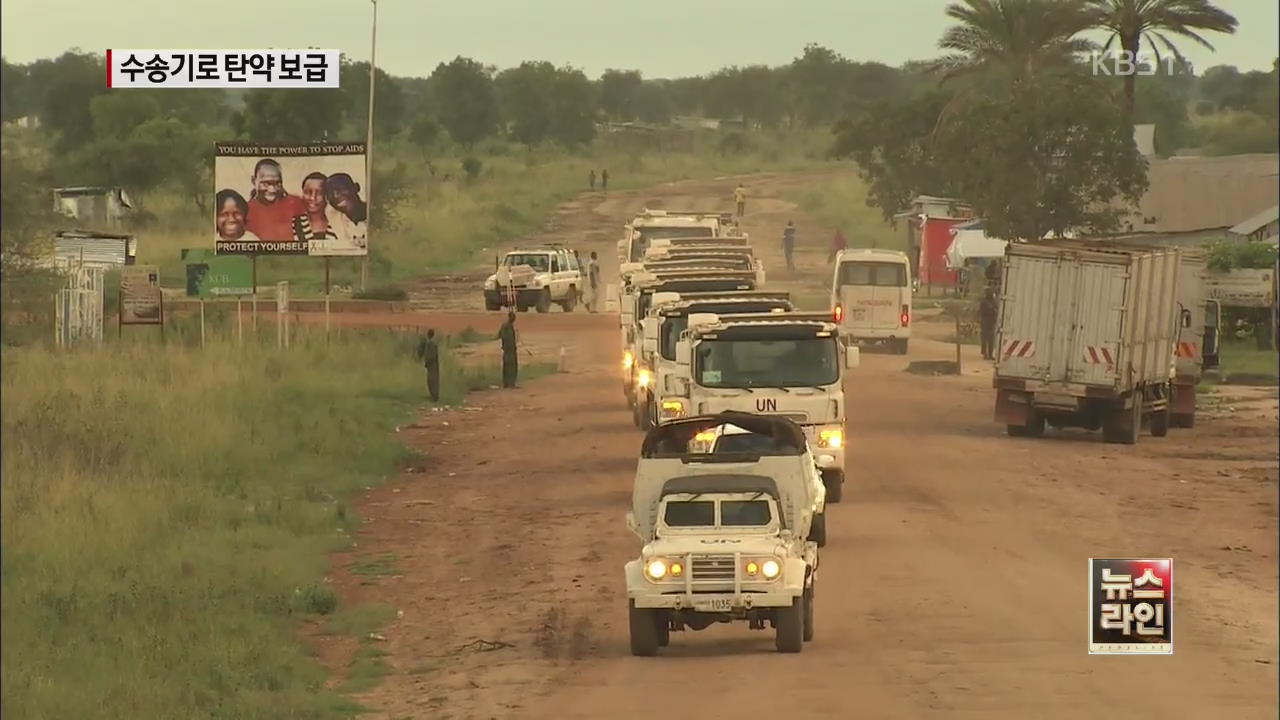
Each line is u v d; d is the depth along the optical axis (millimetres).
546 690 59969
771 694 56688
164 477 110125
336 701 60656
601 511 103062
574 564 87250
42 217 172875
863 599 75062
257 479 114750
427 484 117188
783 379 97938
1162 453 129875
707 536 65312
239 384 149125
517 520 101562
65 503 95438
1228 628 68438
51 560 83688
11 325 176500
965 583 78500
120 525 92250
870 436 136375
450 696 60594
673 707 55344
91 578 81438
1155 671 60219
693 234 198125
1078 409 134375
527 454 128625
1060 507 102062
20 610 73938
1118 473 117625
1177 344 146625
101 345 170500
